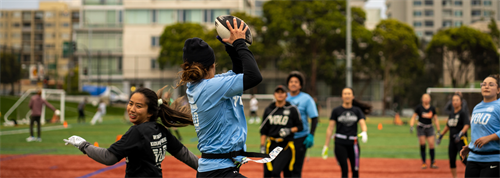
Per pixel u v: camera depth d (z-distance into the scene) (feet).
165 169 28.96
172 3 159.84
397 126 81.76
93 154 10.26
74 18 314.35
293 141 20.35
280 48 132.77
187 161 11.61
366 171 28.94
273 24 125.59
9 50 184.34
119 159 10.41
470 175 15.72
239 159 10.23
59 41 311.27
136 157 10.53
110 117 112.78
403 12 270.05
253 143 47.96
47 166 30.07
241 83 9.86
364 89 144.36
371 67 136.26
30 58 308.60
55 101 134.00
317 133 64.08
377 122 96.43
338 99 123.95
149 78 158.71
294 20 128.77
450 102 37.35
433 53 145.28
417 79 170.09
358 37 125.18
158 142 10.75
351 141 21.72
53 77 263.49
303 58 133.59
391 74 147.23
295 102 22.04
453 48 139.23
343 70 137.18
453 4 265.34
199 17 159.22
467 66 141.18
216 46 122.72
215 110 10.02
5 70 176.65
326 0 126.72
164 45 143.23
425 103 30.89
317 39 131.13
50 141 48.06
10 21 310.86
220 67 122.21
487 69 140.05
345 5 127.34
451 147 25.27
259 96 128.57
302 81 22.59
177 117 11.35
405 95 177.06
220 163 10.11
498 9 267.18
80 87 161.99
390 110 157.69
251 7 173.47
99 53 161.27
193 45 10.16
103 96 147.23
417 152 40.29
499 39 151.94
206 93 9.98
